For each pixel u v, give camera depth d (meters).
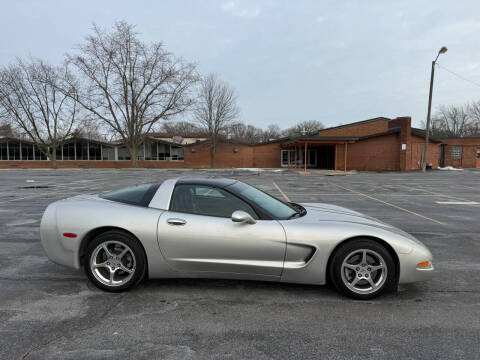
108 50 32.38
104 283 3.27
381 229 3.25
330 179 19.47
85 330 2.54
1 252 4.64
